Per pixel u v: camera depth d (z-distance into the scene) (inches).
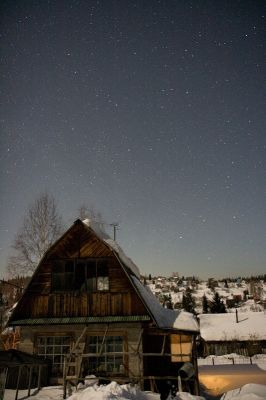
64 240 707.4
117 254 746.2
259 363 1451.8
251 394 519.8
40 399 511.2
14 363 519.2
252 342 1819.6
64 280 684.7
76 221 709.9
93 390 494.3
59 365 645.3
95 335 655.1
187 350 765.9
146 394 516.1
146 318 637.3
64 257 696.4
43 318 657.6
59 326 666.2
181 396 510.6
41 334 663.8
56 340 664.4
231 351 1829.5
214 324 2016.5
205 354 1844.2
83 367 632.4
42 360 607.2
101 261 690.2
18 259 944.3
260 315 2064.5
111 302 660.7
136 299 658.2
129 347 638.5
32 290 681.0
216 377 992.2
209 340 1851.6
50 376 635.5
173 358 745.6
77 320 645.9
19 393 550.9
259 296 5182.1
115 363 636.1
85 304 663.8
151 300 751.1
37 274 691.4
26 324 651.5
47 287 681.0
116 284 671.8
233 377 978.7
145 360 664.4
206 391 728.3
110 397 442.9
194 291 5679.1
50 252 701.3
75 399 477.1
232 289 6043.3
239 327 1932.8
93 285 676.7
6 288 1031.6
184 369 596.1
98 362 639.8
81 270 688.4
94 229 775.1
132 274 774.5
